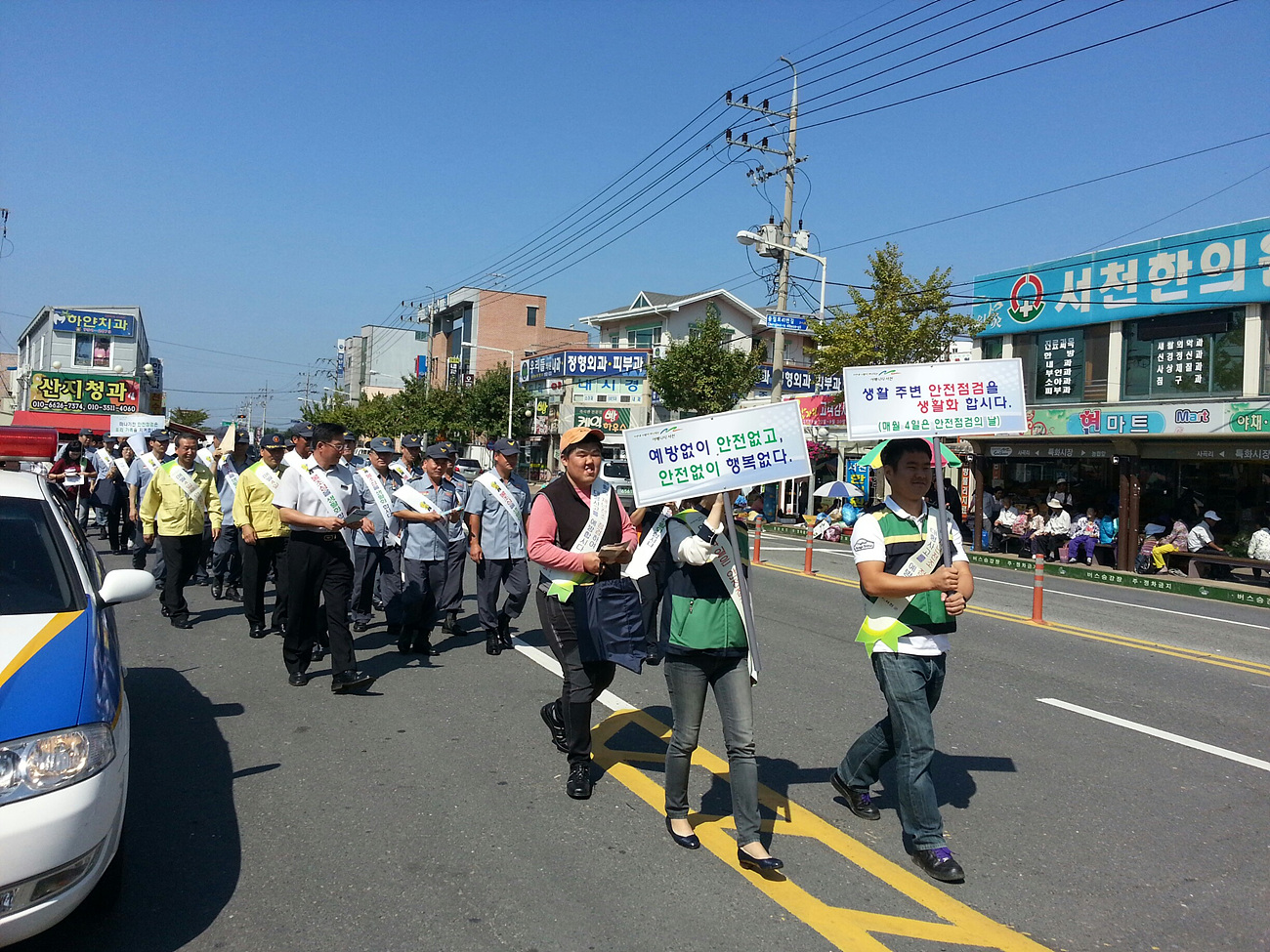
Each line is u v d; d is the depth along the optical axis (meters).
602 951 3.39
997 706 7.04
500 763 5.34
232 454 10.79
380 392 83.00
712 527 4.18
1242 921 3.79
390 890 3.81
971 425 4.59
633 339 47.47
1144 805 5.06
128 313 51.69
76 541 4.45
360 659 7.87
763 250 24.81
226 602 10.48
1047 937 3.61
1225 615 13.63
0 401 59.91
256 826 4.40
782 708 6.67
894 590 4.05
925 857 4.10
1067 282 21.73
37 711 3.10
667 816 4.37
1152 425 19.28
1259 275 18.09
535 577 13.67
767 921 3.65
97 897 3.46
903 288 24.77
